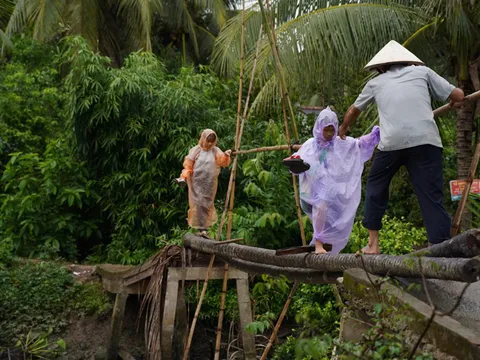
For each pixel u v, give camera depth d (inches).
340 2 386.3
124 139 473.4
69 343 388.2
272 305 367.2
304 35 369.7
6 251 436.1
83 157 495.2
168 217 448.1
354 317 142.4
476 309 138.9
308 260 182.9
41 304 399.9
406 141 175.2
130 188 472.4
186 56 755.4
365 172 429.4
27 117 564.7
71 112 477.1
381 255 149.0
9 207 471.8
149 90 469.1
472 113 375.6
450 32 345.4
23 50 616.4
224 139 447.5
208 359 377.7
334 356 142.8
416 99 177.3
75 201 486.9
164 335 300.7
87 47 487.5
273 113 457.4
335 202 183.0
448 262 125.8
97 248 492.4
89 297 405.4
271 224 366.9
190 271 313.1
